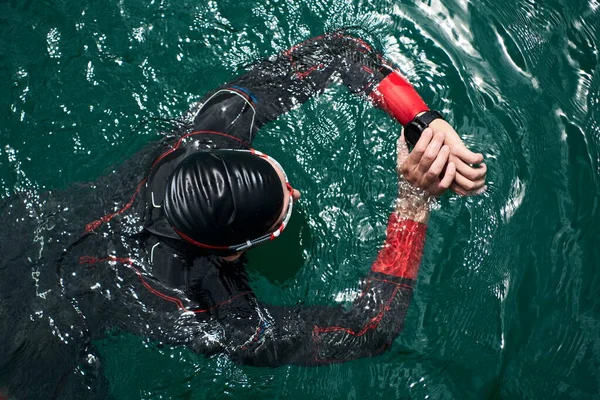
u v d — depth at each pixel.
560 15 2.68
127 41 2.47
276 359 1.64
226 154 1.54
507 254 2.11
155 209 1.62
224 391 1.81
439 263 2.05
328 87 2.28
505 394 1.91
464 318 1.98
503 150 2.33
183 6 2.55
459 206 2.15
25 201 1.79
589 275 2.13
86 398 1.63
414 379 1.89
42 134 2.21
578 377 1.95
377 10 2.61
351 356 1.71
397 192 2.06
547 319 2.04
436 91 2.46
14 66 2.42
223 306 1.63
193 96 2.36
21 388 1.56
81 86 2.35
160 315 1.60
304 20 2.56
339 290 1.91
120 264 1.62
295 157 2.18
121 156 2.16
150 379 1.78
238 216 1.48
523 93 2.48
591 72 2.55
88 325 1.63
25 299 1.63
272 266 1.96
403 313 1.75
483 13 2.66
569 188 2.29
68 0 2.58
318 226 2.06
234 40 2.49
